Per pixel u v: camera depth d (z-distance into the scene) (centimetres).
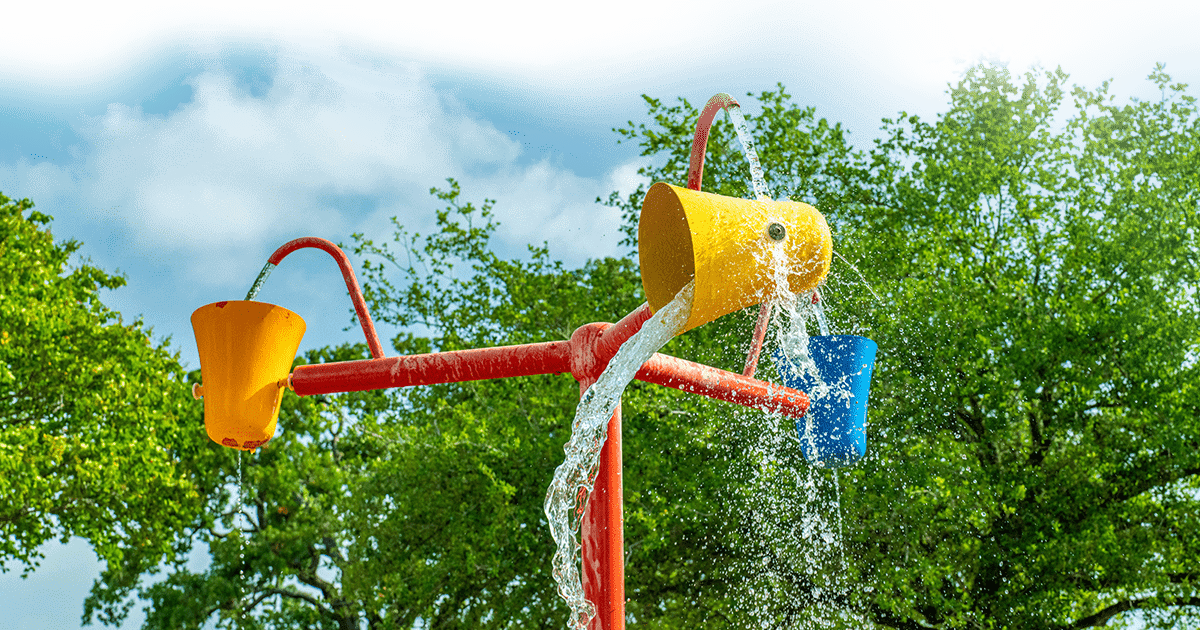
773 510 1159
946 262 1309
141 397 1648
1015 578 1187
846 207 1386
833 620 1176
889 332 1183
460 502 1355
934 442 1194
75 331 1638
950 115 1458
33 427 1455
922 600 1171
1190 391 1141
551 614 1298
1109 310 1217
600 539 257
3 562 1470
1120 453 1227
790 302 253
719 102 285
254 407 295
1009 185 1395
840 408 300
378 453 1989
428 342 1745
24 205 1791
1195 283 1255
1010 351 1213
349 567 1417
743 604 1207
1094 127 1397
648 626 1266
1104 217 1327
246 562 2183
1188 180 1284
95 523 1545
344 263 313
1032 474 1191
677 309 245
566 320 1539
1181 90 1366
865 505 1134
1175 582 1223
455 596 1395
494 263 1716
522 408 1436
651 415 1261
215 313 294
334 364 299
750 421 1126
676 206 258
